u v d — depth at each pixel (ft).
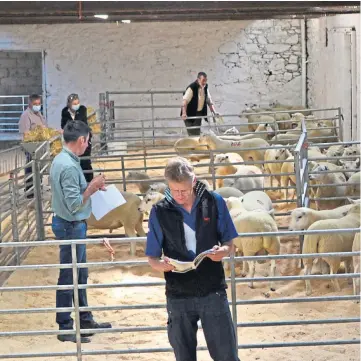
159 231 16.56
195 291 16.29
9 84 76.54
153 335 24.22
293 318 25.25
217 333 16.38
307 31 69.67
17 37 69.67
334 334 23.71
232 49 70.38
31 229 37.52
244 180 37.96
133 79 70.64
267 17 44.88
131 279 29.89
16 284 29.66
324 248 27.17
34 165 35.45
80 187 22.71
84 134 22.75
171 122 71.26
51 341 23.95
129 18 41.24
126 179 40.96
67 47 70.03
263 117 63.57
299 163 33.32
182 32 70.18
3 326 25.31
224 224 16.69
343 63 55.67
